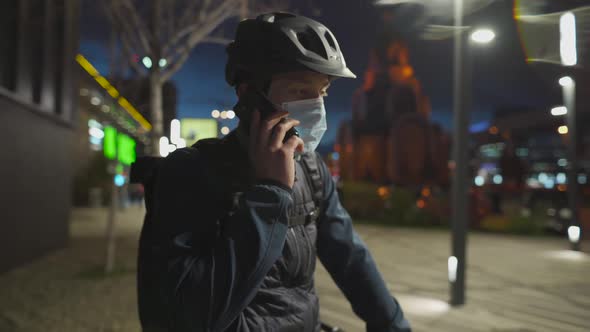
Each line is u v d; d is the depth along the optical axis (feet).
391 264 24.45
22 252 23.17
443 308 15.98
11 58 22.20
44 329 13.38
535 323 14.26
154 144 21.08
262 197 2.93
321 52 3.34
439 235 38.91
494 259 26.55
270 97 3.33
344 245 4.23
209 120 37.88
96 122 92.84
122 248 29.01
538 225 41.34
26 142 23.88
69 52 30.68
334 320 14.58
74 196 82.17
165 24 20.47
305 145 3.39
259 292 3.23
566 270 23.15
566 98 30.83
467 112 16.44
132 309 15.47
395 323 4.36
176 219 3.07
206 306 2.77
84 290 17.99
